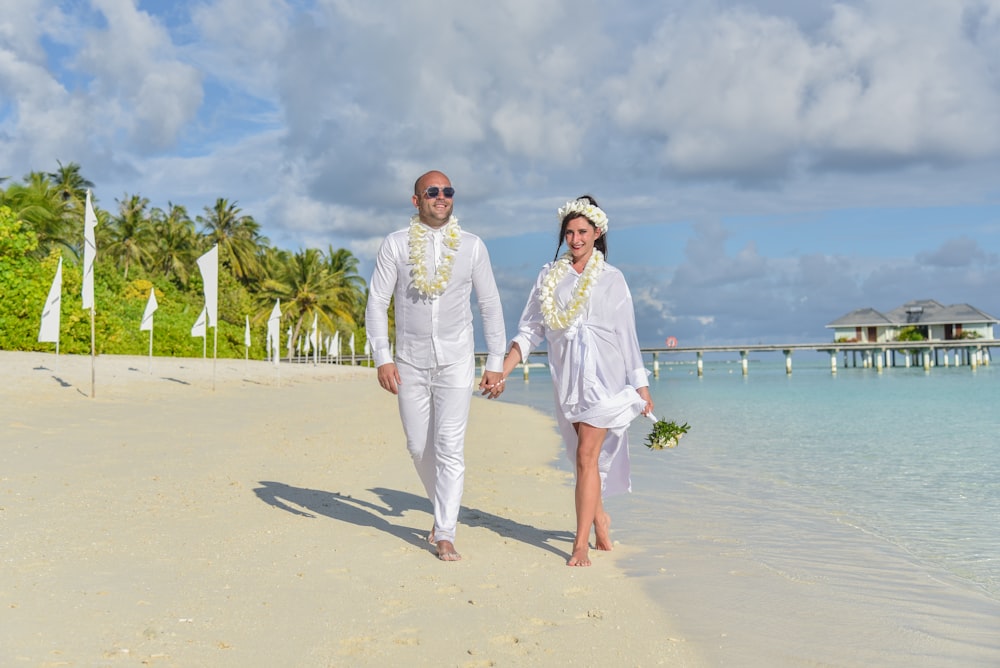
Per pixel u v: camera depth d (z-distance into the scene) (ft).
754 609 12.67
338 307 226.58
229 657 9.86
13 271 86.12
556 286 15.96
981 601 13.38
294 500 20.70
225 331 189.37
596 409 15.47
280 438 35.88
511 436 44.14
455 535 16.75
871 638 11.37
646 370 16.44
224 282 208.74
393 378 16.11
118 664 9.43
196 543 15.66
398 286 16.16
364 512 19.70
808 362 527.81
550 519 20.20
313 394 76.18
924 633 11.61
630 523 20.17
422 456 16.66
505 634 11.09
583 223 16.01
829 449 38.09
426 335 15.88
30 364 67.10
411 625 11.35
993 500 23.97
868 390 116.98
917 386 129.29
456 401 15.99
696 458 34.63
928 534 19.10
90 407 44.14
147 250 199.52
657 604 12.83
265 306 218.38
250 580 13.29
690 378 225.35
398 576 14.01
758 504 23.11
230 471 25.17
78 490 20.56
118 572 13.41
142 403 49.24
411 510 20.36
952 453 36.32
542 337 16.80
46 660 9.43
